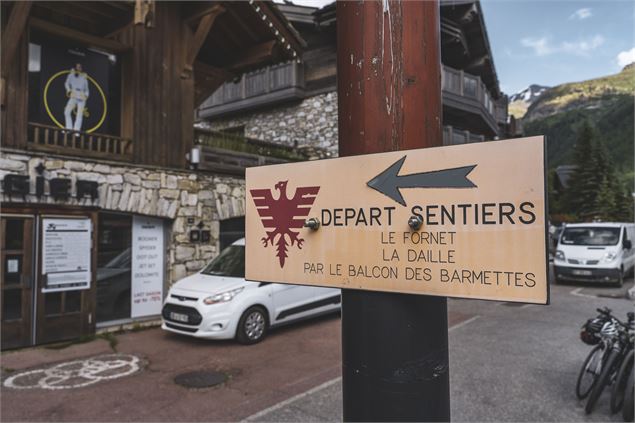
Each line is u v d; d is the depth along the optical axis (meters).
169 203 7.51
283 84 13.48
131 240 7.28
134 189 7.05
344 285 0.95
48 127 6.30
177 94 7.87
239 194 8.64
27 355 5.70
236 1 7.40
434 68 0.95
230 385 4.60
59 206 6.27
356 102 0.95
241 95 14.65
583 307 8.75
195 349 5.97
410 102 0.91
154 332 6.96
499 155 0.81
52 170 6.18
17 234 5.96
